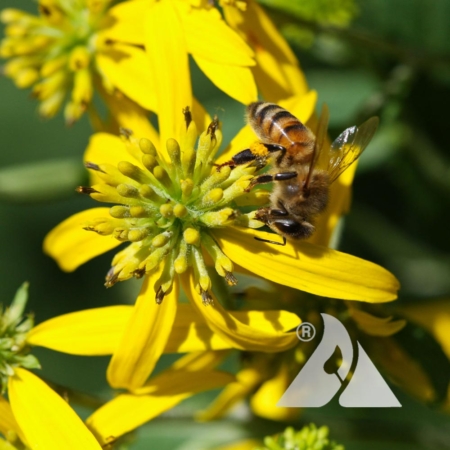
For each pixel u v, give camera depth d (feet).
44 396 0.45
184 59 0.46
